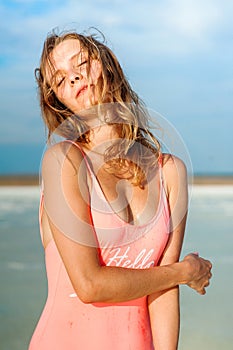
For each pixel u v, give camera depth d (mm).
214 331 8898
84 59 1919
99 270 1818
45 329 1891
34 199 29828
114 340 1892
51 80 1948
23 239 17453
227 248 15758
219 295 11180
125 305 1926
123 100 1963
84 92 1925
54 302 1896
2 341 8758
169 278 1946
